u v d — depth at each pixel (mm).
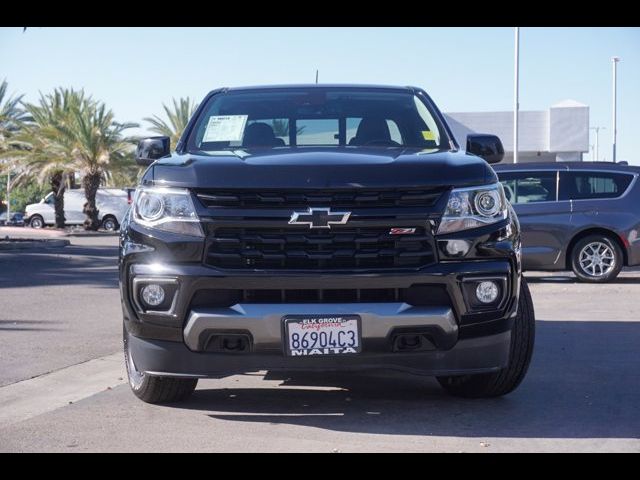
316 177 4828
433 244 4844
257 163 4992
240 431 4988
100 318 9789
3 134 42594
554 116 44406
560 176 13805
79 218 45656
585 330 8820
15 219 57750
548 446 4660
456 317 4871
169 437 4879
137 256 4992
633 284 13727
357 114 6332
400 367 4879
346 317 4742
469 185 4965
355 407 5531
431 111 6453
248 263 4805
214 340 4859
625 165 13797
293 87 6688
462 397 5762
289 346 4762
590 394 5867
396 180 4852
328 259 4785
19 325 9234
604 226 13609
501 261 4980
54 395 6094
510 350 5438
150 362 5016
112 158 41719
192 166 5027
